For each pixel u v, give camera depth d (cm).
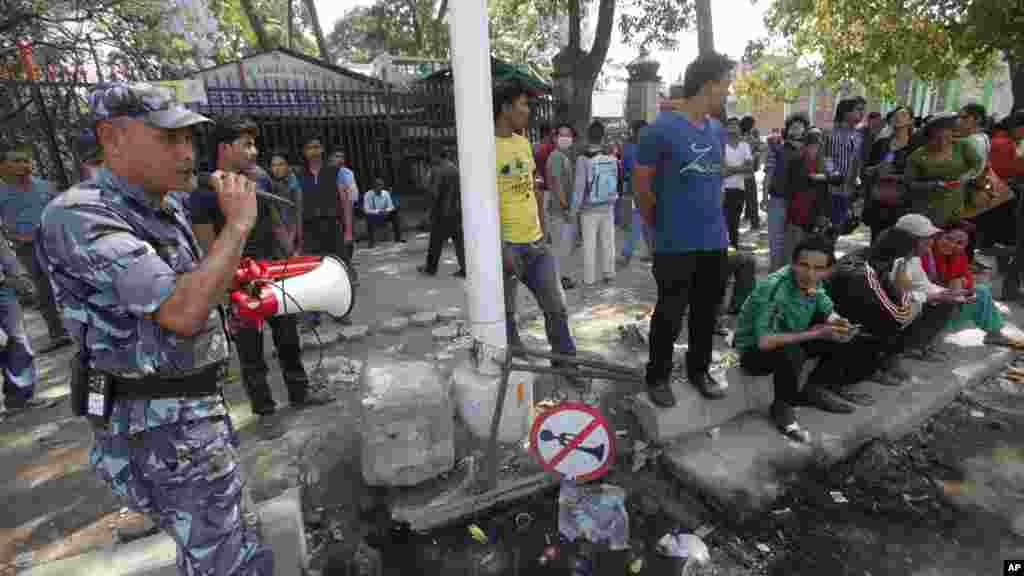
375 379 307
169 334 154
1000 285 581
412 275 740
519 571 248
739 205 743
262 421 359
